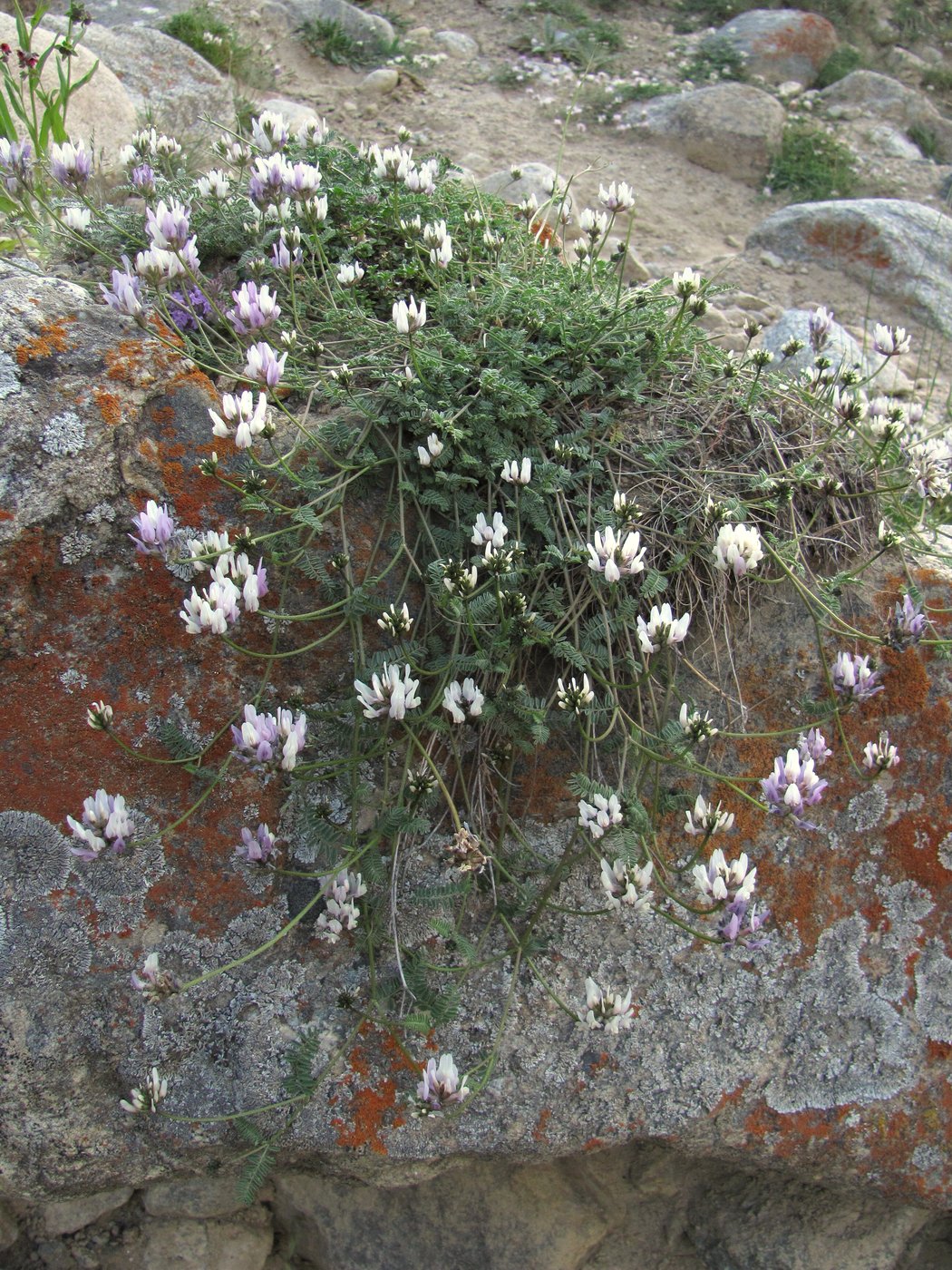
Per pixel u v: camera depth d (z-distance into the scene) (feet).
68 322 1.82
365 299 2.19
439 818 1.83
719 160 5.07
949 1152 1.94
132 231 2.33
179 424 1.81
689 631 1.91
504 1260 2.01
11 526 1.69
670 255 4.39
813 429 2.08
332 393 1.86
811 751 1.73
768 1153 1.91
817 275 4.29
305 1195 2.01
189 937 1.76
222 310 2.10
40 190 2.56
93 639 1.74
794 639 1.95
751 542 1.68
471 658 1.71
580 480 1.92
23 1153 1.72
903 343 2.27
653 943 1.88
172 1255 2.00
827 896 1.93
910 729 1.96
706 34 6.30
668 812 1.81
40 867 1.72
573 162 4.88
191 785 1.77
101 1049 1.74
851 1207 2.06
